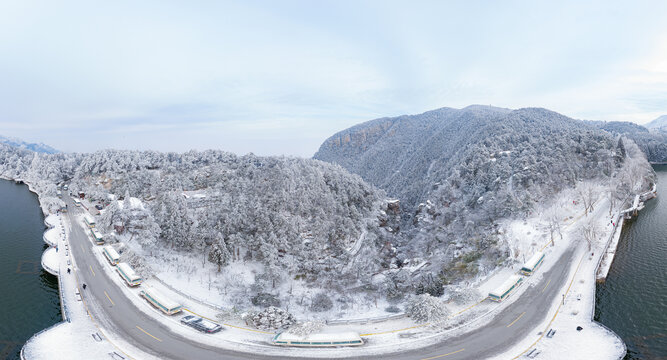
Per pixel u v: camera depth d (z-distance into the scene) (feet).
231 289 260.83
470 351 167.22
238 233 309.42
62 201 442.50
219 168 499.10
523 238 296.51
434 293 232.53
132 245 307.37
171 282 254.27
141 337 179.42
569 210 357.20
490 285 236.02
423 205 516.73
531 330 181.27
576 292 215.72
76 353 162.71
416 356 165.37
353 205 425.69
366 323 200.95
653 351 167.73
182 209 340.39
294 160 552.41
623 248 288.71
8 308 219.20
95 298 217.77
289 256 319.47
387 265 369.71
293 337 178.19
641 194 432.66
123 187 436.35
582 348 162.09
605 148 471.21
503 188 400.47
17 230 377.91
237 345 175.63
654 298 214.48
